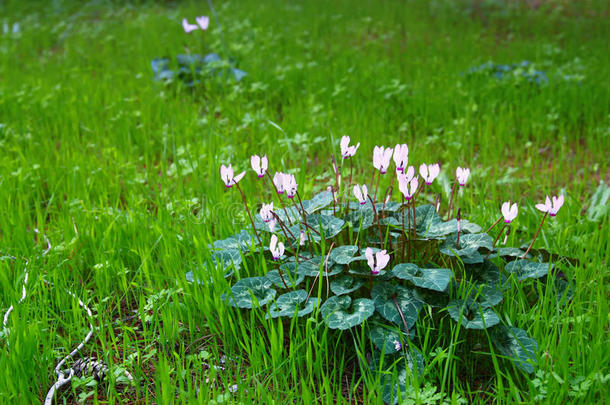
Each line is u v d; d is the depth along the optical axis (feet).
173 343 10.01
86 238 13.17
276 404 8.46
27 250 12.73
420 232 10.97
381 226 10.90
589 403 8.14
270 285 10.41
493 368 9.55
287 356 9.92
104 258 12.01
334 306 9.64
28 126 21.47
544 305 10.03
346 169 17.63
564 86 24.57
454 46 34.12
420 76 26.94
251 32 37.04
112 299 11.67
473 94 23.86
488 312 9.47
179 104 23.97
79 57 34.35
